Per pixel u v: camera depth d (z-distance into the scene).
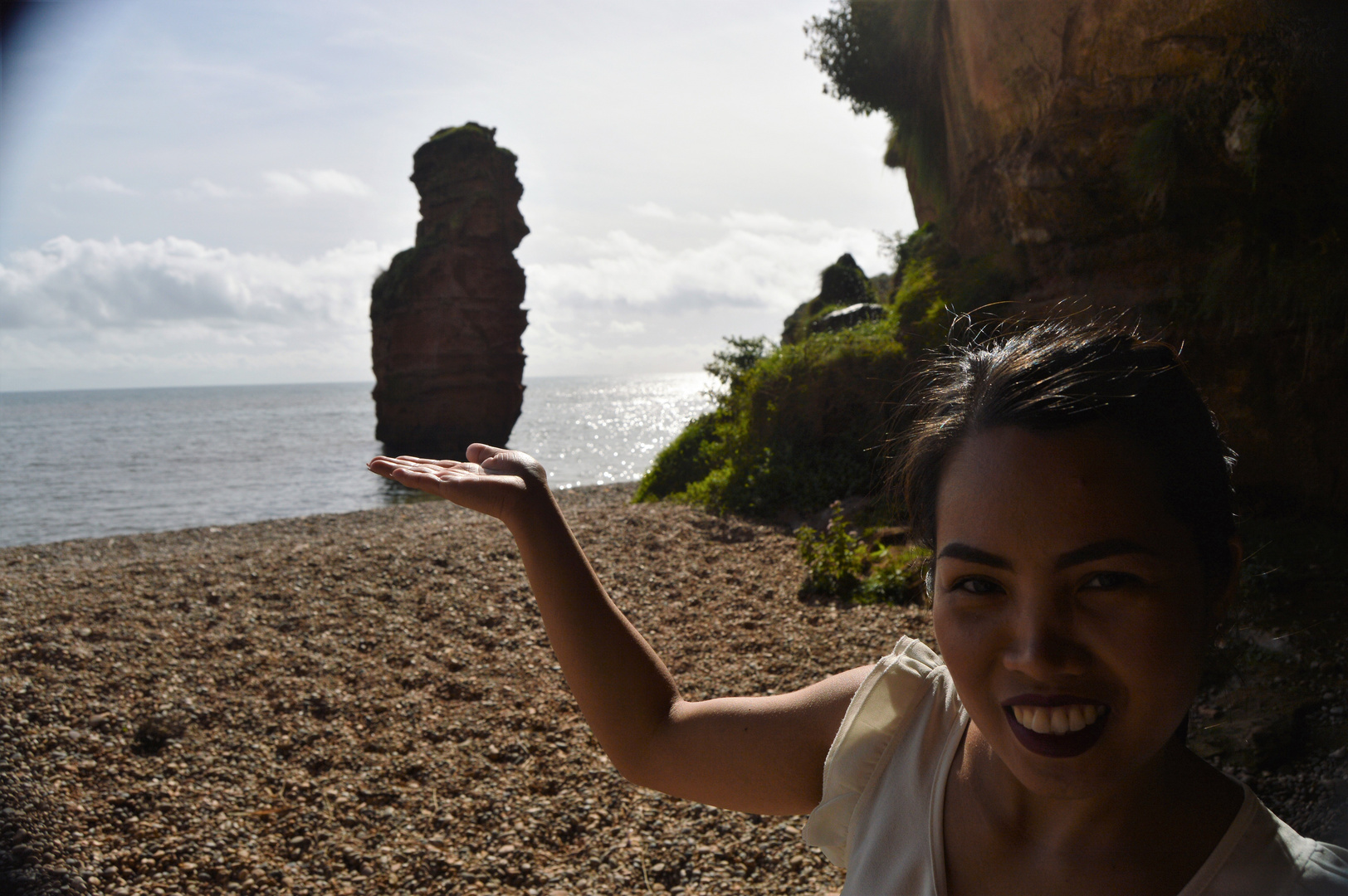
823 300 18.59
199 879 3.52
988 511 0.61
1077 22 6.63
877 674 0.86
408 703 5.21
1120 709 0.58
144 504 26.52
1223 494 0.63
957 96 9.09
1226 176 6.06
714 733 0.93
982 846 0.73
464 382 43.56
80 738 4.62
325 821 3.96
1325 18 5.22
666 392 152.12
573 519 10.05
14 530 22.20
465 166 43.38
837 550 7.21
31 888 3.32
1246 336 6.14
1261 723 3.73
